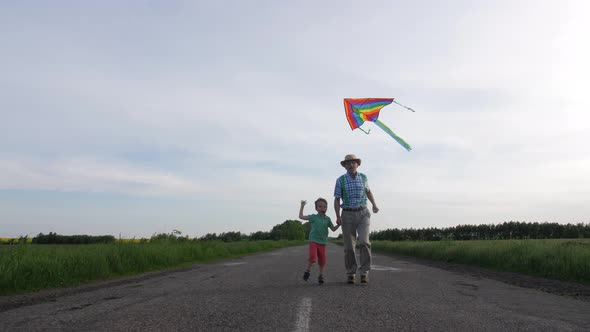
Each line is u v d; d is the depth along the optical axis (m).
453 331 3.73
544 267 10.33
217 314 4.45
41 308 5.10
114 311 4.70
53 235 40.12
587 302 5.79
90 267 9.51
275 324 3.96
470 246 16.59
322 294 5.89
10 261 8.31
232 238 38.66
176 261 14.70
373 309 4.72
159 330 3.74
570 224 50.22
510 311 4.80
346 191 7.25
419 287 6.94
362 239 7.22
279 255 21.45
